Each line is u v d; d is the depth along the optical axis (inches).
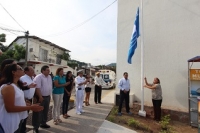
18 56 793.6
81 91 235.3
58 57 1139.3
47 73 160.4
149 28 285.6
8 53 786.8
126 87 242.7
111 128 179.6
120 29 320.2
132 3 307.7
